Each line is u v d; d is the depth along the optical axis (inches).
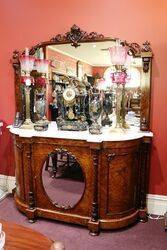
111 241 89.0
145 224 99.8
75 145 90.2
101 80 101.3
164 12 95.7
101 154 88.7
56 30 107.8
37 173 97.8
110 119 102.9
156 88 99.8
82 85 102.0
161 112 100.5
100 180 90.4
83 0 102.7
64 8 105.4
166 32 96.4
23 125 103.2
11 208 111.4
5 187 127.5
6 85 119.3
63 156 93.2
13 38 114.3
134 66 98.0
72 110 97.0
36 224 98.7
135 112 100.0
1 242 44.5
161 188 104.6
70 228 96.2
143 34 98.4
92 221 91.6
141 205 100.9
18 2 111.3
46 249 48.3
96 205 91.0
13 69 116.5
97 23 102.2
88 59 102.3
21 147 98.1
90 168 90.1
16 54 112.0
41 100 105.7
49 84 107.3
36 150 96.3
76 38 102.7
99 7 101.3
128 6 98.5
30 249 48.1
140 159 96.7
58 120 99.3
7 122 121.9
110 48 89.1
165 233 94.1
